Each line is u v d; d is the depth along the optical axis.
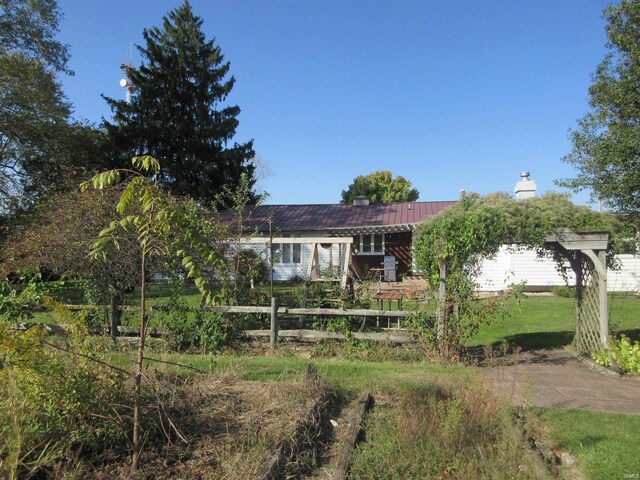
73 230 8.82
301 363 7.75
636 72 10.91
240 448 3.95
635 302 16.34
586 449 4.48
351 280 12.20
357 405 5.47
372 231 23.00
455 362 8.20
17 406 3.28
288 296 11.24
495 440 4.37
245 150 28.22
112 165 25.05
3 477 2.95
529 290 20.50
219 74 27.59
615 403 6.03
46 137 22.95
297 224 24.61
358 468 3.90
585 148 12.45
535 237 8.35
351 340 8.93
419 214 25.34
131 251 8.37
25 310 7.49
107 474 3.47
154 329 9.08
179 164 26.17
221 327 9.23
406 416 4.90
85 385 3.66
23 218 19.34
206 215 10.49
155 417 4.15
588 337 9.09
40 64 23.33
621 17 11.21
